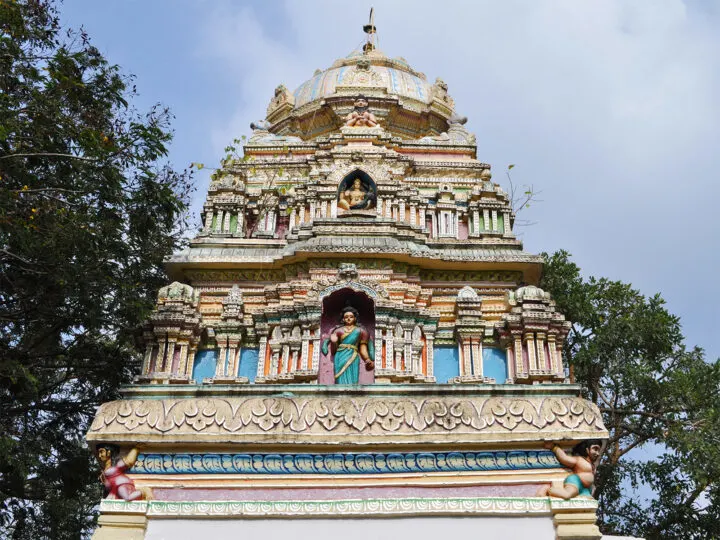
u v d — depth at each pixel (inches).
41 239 614.2
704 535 790.5
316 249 697.0
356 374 612.7
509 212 792.3
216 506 453.1
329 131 976.3
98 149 663.1
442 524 446.9
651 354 905.5
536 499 450.6
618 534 841.5
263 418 471.2
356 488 460.8
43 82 666.2
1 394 684.7
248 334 674.8
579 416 470.9
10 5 656.4
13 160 628.4
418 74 1094.4
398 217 774.5
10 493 681.0
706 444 767.1
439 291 725.3
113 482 460.8
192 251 735.7
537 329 644.1
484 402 478.0
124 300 660.1
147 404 479.5
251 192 814.5
